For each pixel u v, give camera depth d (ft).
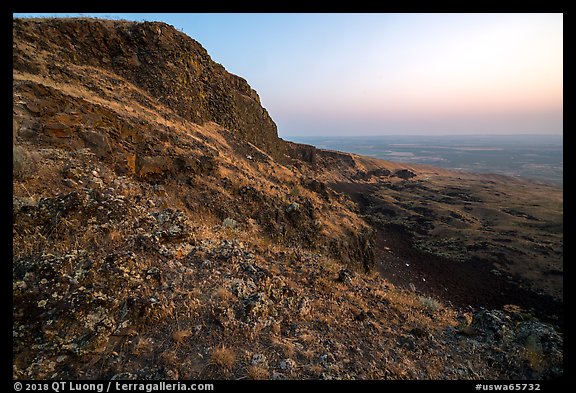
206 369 13.06
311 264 27.61
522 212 213.87
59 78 45.32
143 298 14.75
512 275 120.57
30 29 50.55
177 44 76.89
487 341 21.94
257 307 17.21
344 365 15.96
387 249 130.11
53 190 21.93
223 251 22.75
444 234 165.48
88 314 12.93
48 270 13.69
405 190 295.89
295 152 251.19
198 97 82.23
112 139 36.91
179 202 37.47
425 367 17.95
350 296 24.12
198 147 54.24
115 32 65.21
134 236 18.74
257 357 14.35
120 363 12.23
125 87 58.85
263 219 46.60
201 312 15.81
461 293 100.58
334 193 127.75
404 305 26.30
